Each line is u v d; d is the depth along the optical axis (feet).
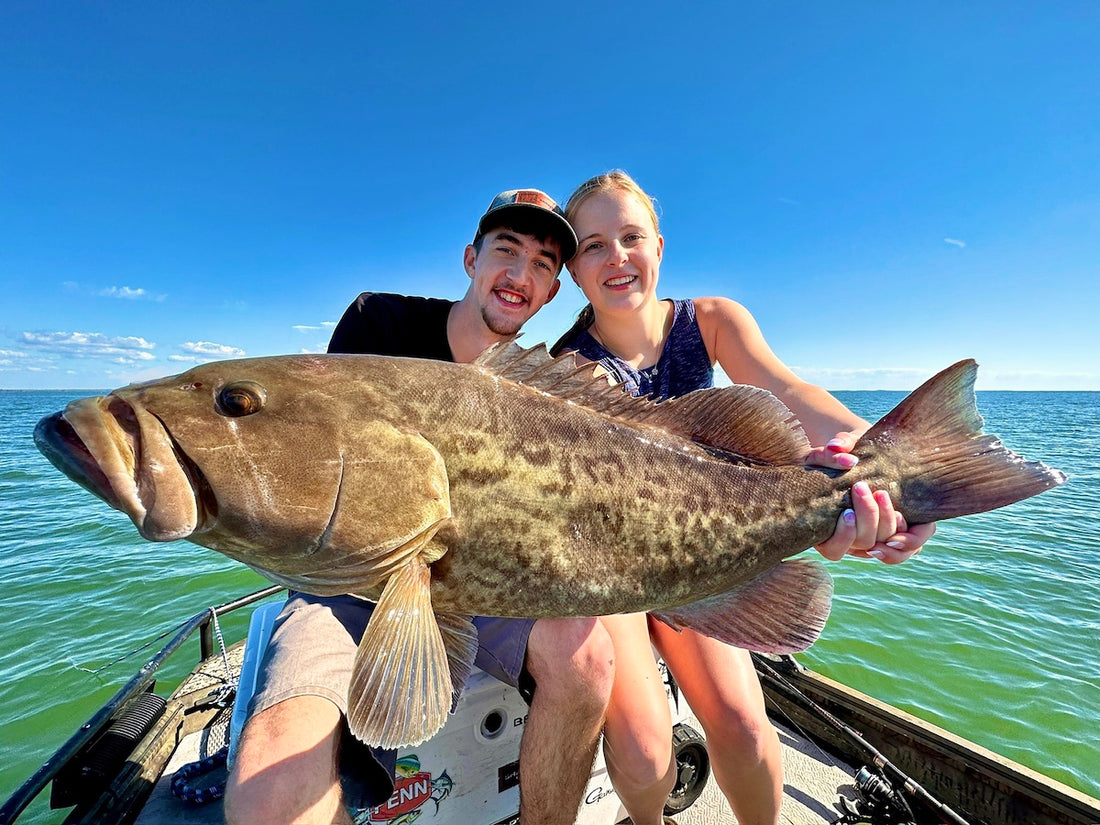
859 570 8.10
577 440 1.72
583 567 1.68
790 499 1.86
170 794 2.43
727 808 2.49
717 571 1.83
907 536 1.89
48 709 4.93
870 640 5.94
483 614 1.67
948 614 6.57
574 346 3.03
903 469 1.91
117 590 7.46
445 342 2.65
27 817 3.66
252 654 2.25
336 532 1.45
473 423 1.62
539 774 1.79
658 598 1.79
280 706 1.65
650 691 1.91
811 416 2.44
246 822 1.40
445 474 1.56
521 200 2.46
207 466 1.36
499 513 1.61
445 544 1.58
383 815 1.89
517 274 2.46
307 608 2.08
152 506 1.28
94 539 9.81
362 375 1.59
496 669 1.99
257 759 1.51
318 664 1.79
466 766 2.03
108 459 1.26
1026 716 4.76
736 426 1.93
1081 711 4.81
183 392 1.41
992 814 2.36
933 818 2.44
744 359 2.78
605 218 2.66
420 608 1.49
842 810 2.45
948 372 1.93
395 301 2.71
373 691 1.36
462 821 2.03
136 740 2.43
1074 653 5.73
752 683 2.03
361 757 1.73
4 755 4.37
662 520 1.75
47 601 7.13
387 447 1.50
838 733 2.85
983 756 2.41
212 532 1.43
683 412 1.89
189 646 5.95
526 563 1.63
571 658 1.78
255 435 1.42
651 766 1.82
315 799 1.51
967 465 1.89
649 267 2.68
